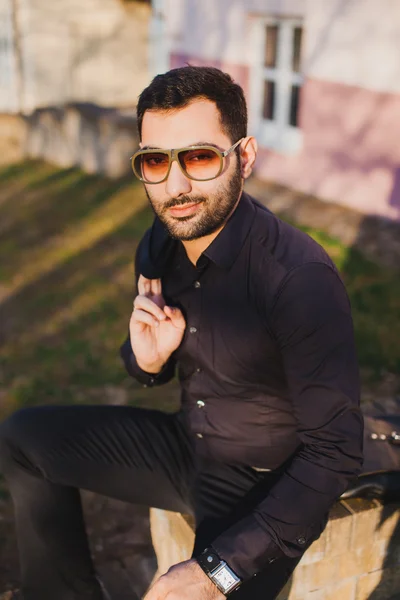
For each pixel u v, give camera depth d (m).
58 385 4.14
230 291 1.74
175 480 2.02
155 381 2.12
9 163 10.43
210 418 1.88
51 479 1.97
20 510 1.99
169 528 2.21
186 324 1.86
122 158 9.02
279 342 1.66
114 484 2.03
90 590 2.00
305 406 1.63
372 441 2.12
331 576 2.05
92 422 2.04
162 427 2.07
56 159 10.23
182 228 1.71
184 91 1.62
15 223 7.69
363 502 2.04
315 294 1.61
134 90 13.48
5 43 12.93
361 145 6.91
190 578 1.52
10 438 1.98
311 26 7.23
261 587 1.69
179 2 9.34
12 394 4.02
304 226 6.60
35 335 4.93
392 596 2.19
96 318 5.15
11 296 5.69
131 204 8.02
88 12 12.69
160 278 1.92
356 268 5.52
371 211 6.95
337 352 1.60
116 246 6.73
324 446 1.59
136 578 2.56
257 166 8.57
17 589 2.49
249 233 1.73
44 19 12.46
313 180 7.64
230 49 8.50
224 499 1.86
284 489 1.58
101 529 2.87
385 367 4.07
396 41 6.25
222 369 1.80
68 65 12.88
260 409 1.82
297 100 8.20
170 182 1.65
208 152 1.63
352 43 6.74
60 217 7.79
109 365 4.39
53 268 6.27
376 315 4.73
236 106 1.68
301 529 1.57
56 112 10.16
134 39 13.16
